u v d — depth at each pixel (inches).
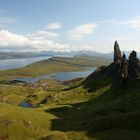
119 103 4847.4
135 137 2455.7
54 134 2854.3
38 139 2834.6
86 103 6870.1
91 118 3791.8
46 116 3969.0
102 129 2928.2
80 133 2871.6
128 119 2962.6
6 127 3159.5
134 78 7037.4
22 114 3661.4
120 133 2632.9
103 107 4736.7
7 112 3769.7
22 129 3186.5
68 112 4741.6
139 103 4392.2
